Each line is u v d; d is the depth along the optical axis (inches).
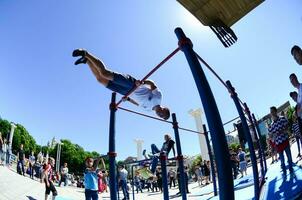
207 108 56.3
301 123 185.6
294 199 126.5
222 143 52.9
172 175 640.4
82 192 548.7
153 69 107.5
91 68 119.6
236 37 224.8
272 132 212.8
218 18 218.7
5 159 576.4
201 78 60.1
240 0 202.8
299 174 177.3
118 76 117.3
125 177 331.0
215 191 257.4
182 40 66.1
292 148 382.0
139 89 137.3
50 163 330.0
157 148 268.8
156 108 145.2
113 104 134.0
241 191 219.1
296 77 182.5
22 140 1679.4
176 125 184.2
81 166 1889.8
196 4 204.8
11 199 288.8
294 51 163.0
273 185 178.1
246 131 165.3
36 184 455.8
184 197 175.5
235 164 421.1
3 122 1577.3
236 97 166.4
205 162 495.8
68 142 1905.8
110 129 130.4
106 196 444.8
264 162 267.1
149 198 422.0
